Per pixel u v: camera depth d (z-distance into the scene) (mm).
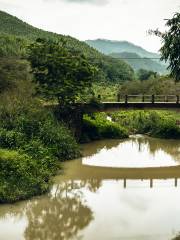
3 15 150125
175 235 17812
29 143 29578
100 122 47812
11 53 52094
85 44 154250
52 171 28188
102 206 22109
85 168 31172
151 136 49594
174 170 31906
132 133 51844
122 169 31766
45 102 38969
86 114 44969
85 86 38875
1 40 81875
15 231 18453
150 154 38312
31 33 143750
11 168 23609
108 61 138750
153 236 17734
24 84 37844
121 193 24844
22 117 32594
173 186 26797
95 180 28016
